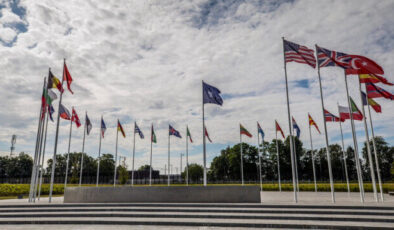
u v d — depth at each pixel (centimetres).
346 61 1786
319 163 7812
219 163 8550
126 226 1237
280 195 2786
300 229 1153
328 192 3628
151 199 1772
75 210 1518
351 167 7744
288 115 1853
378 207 1355
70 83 2194
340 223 1179
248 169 7844
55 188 3528
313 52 1845
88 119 3331
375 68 1711
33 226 1257
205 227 1204
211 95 2172
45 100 2092
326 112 3091
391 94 1969
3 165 9119
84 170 9131
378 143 7281
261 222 1216
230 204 1525
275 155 7606
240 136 3928
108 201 1798
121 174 5781
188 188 1750
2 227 1239
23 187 3506
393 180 6375
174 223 1246
